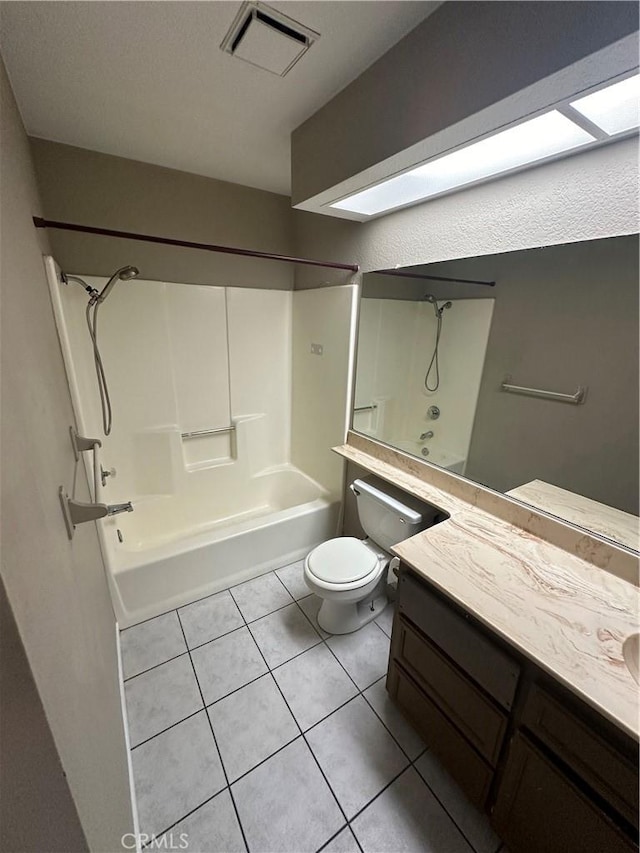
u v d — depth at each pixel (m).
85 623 0.83
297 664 1.63
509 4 0.80
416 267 1.67
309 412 2.60
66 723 0.51
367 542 2.00
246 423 2.65
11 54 1.07
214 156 1.85
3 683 0.40
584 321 1.15
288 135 1.61
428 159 1.14
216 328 2.39
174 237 2.13
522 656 0.91
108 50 1.07
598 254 1.08
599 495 1.17
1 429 0.43
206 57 1.11
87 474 1.52
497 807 1.01
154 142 1.70
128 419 2.21
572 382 1.20
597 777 0.77
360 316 2.04
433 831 1.11
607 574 1.12
